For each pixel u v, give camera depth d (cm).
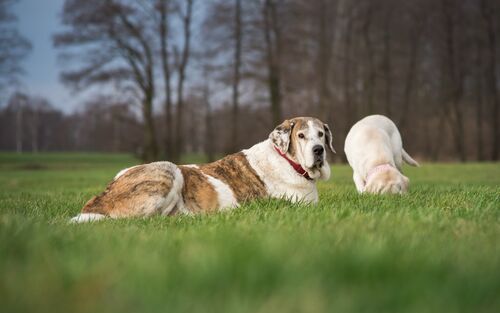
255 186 605
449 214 458
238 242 293
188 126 5094
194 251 263
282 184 612
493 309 182
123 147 4441
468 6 3841
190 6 3234
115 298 189
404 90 4131
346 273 217
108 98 3144
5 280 211
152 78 3256
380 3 3622
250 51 3197
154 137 3375
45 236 318
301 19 3195
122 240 330
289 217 414
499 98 4078
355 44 3812
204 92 3606
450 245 298
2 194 1005
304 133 605
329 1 3600
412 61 3922
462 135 3959
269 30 3192
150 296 192
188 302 184
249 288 197
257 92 3353
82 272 229
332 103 3666
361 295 189
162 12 3134
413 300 185
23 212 583
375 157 814
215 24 3181
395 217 404
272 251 245
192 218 506
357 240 298
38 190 1194
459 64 3897
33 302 185
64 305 184
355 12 3703
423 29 3884
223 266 221
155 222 488
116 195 555
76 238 342
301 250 260
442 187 945
